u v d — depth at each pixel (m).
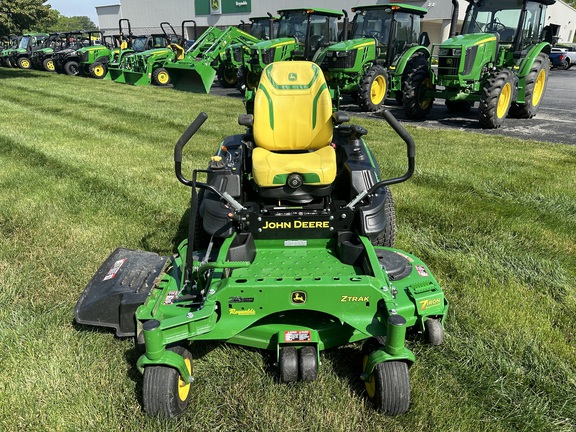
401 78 11.64
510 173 6.34
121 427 2.46
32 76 20.73
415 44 12.24
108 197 5.55
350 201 3.61
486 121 9.43
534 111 10.92
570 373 2.82
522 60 10.16
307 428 2.46
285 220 3.32
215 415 2.54
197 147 7.78
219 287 2.71
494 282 3.75
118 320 3.06
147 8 39.66
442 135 8.72
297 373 2.60
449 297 3.56
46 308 3.46
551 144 8.04
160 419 2.43
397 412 2.44
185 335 2.48
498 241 4.46
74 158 7.12
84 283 3.79
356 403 2.59
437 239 4.52
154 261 3.49
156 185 5.95
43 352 2.98
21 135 8.61
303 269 3.13
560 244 4.42
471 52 9.29
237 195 3.57
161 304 2.81
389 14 11.80
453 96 10.05
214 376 2.80
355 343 3.04
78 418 2.51
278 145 4.05
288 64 4.12
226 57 16.03
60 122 9.97
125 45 20.53
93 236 4.59
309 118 4.00
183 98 13.73
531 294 3.59
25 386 2.72
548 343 3.05
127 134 8.85
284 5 31.66
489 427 2.46
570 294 3.62
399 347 2.34
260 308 2.62
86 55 20.33
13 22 27.66
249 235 3.31
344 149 4.03
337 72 11.34
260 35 16.59
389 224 3.82
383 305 2.64
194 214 2.95
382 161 6.79
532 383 2.76
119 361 2.90
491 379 2.77
